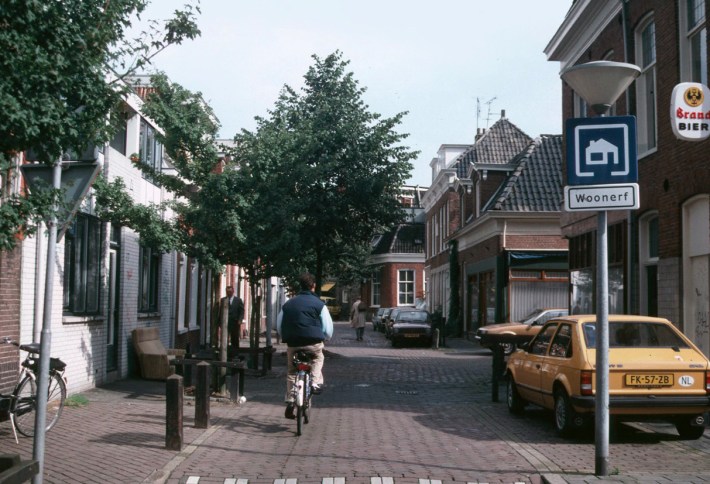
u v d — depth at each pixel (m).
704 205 12.50
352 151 23.50
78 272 13.50
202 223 13.30
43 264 11.54
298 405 9.63
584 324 9.75
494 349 13.91
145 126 17.69
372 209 23.94
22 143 5.42
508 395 12.12
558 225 30.02
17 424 8.90
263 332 39.34
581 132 7.47
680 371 9.12
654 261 14.76
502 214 29.72
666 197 13.72
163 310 19.80
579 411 9.13
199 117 13.27
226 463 7.98
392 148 23.89
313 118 23.50
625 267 16.03
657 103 14.22
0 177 6.35
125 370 16.31
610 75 7.36
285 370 19.75
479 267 34.16
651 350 9.39
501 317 30.09
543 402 10.39
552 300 29.92
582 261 19.38
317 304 10.23
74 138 5.68
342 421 11.12
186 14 6.82
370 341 37.56
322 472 7.55
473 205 36.41
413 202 62.56
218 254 14.05
